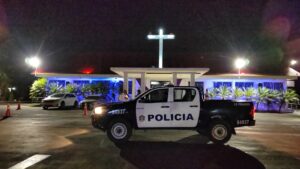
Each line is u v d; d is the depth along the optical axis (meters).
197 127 10.55
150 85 31.12
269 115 23.47
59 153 8.84
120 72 22.47
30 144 10.12
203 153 8.96
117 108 10.59
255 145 10.34
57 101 25.69
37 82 32.38
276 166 7.65
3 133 12.39
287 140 11.45
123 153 8.88
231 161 8.08
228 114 10.51
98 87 30.92
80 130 13.30
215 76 30.22
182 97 10.67
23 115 20.08
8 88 38.88
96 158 8.29
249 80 30.41
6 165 7.54
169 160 8.10
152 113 10.55
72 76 31.72
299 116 22.58
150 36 23.55
